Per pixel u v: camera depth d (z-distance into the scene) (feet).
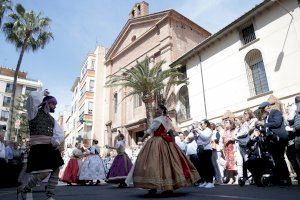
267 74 42.55
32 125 11.98
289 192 14.99
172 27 72.49
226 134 29.58
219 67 52.44
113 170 28.02
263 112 22.20
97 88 103.04
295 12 39.81
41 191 23.82
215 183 27.22
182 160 16.51
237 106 47.32
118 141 29.40
